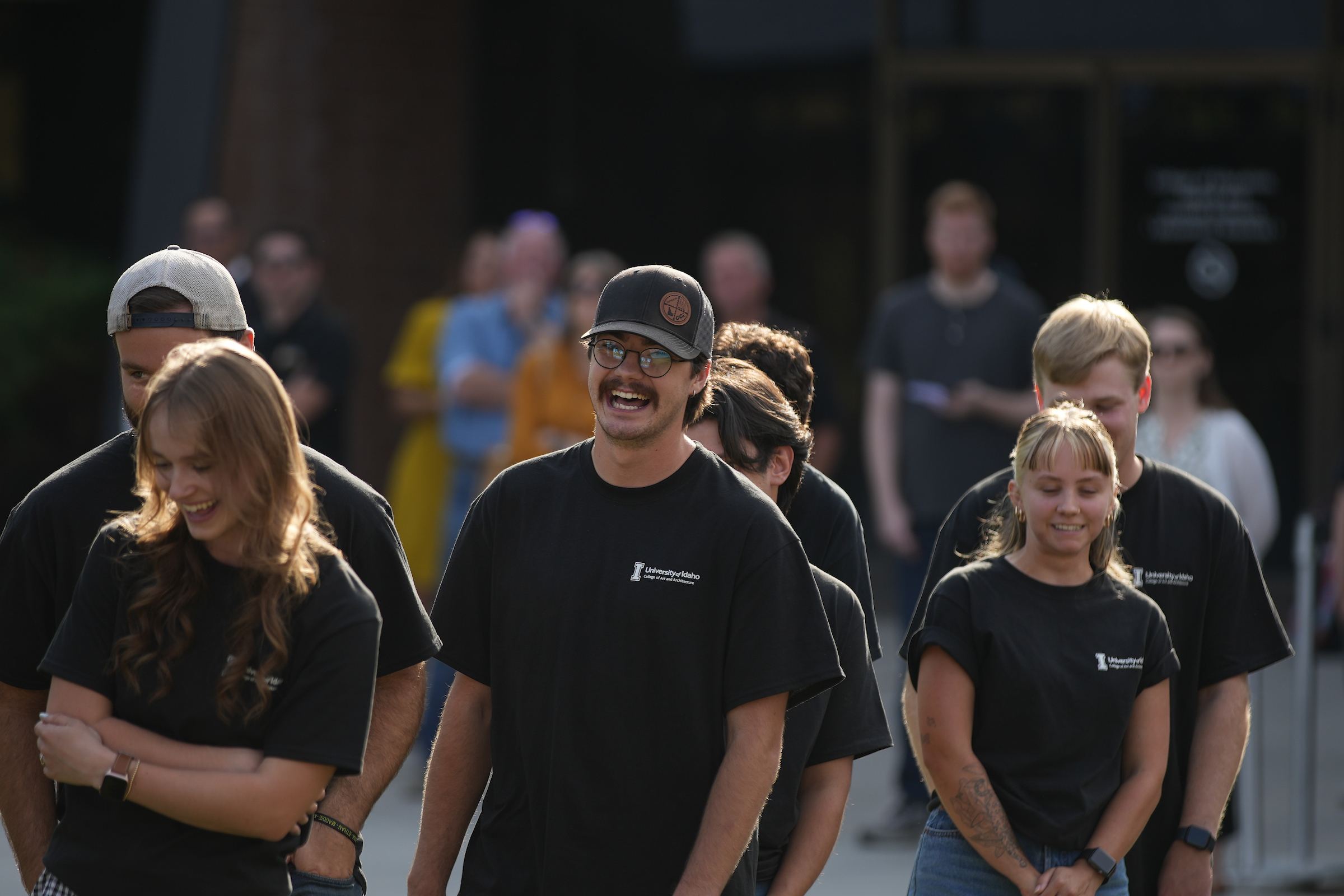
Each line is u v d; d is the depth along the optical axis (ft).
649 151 107.45
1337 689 94.79
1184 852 37.37
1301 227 106.01
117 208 111.24
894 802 71.51
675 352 31.04
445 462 83.10
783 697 31.40
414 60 104.47
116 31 110.93
